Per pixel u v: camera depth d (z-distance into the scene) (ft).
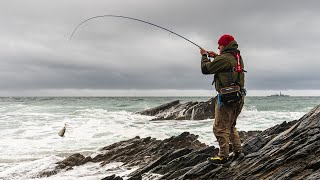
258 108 127.85
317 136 19.07
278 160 18.11
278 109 122.52
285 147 19.39
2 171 34.14
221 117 19.19
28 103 157.38
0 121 75.20
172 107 95.09
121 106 144.15
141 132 61.00
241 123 72.90
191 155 27.43
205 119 85.51
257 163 19.06
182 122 79.46
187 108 90.33
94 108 125.49
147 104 159.84
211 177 19.65
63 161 36.47
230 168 19.71
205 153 27.66
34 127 65.87
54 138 54.24
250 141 23.65
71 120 78.38
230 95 18.22
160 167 27.20
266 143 23.21
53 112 100.01
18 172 33.53
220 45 18.88
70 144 49.39
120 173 31.73
